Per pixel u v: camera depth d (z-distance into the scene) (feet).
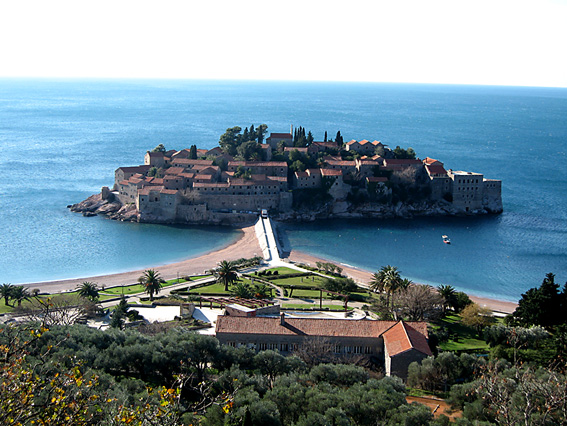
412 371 347.97
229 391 293.64
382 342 394.52
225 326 397.39
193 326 449.06
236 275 574.97
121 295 547.08
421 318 485.97
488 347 426.10
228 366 340.59
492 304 579.48
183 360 328.08
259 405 262.06
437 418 286.87
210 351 340.18
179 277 621.72
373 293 578.25
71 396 161.79
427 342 386.11
